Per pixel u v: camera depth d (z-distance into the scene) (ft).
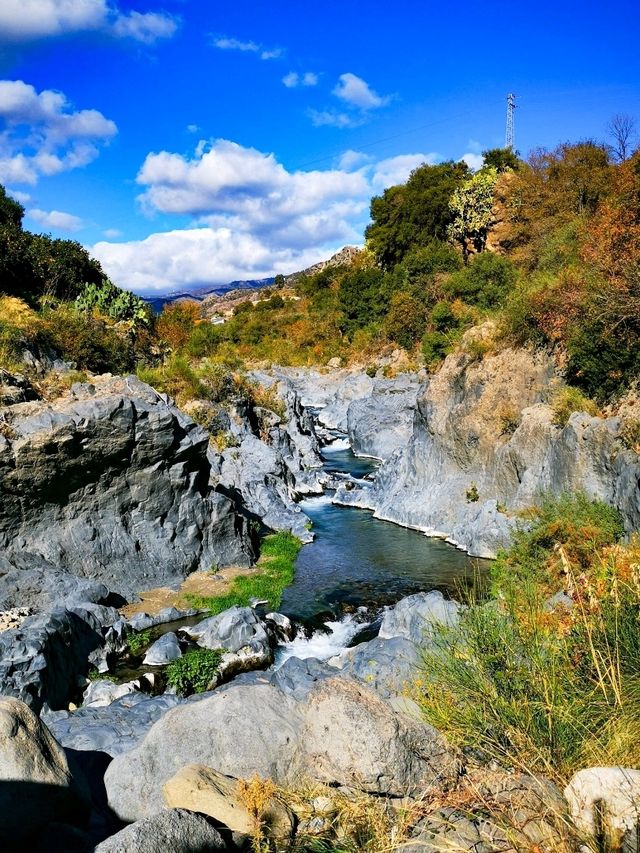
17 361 71.15
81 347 84.79
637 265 59.57
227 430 89.35
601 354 59.67
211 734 18.52
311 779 16.40
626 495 48.96
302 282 313.32
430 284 155.02
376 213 214.69
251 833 14.01
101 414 54.08
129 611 53.01
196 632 48.75
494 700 17.03
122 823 17.30
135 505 58.65
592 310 61.26
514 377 72.74
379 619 51.72
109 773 18.49
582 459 56.70
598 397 60.70
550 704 15.53
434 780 15.16
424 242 186.80
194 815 13.65
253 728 18.60
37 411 55.06
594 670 17.26
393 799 14.88
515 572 45.65
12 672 36.17
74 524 55.52
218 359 115.85
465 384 77.36
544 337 71.46
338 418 148.46
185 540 60.85
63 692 39.52
